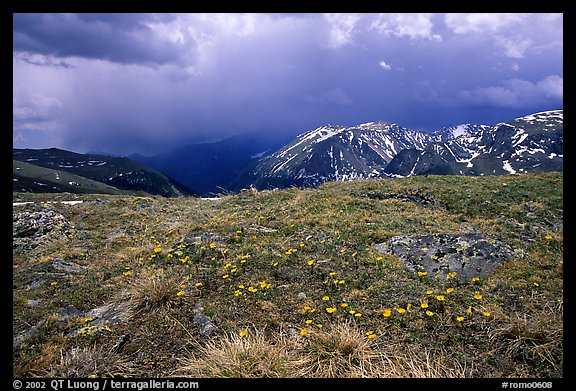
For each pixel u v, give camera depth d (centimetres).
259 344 589
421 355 579
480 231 1150
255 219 1409
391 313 700
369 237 1109
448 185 1900
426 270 873
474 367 548
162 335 671
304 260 962
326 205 1522
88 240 1495
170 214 1906
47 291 933
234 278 882
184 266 994
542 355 552
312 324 686
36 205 2362
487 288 769
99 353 605
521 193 1611
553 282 765
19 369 570
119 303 816
